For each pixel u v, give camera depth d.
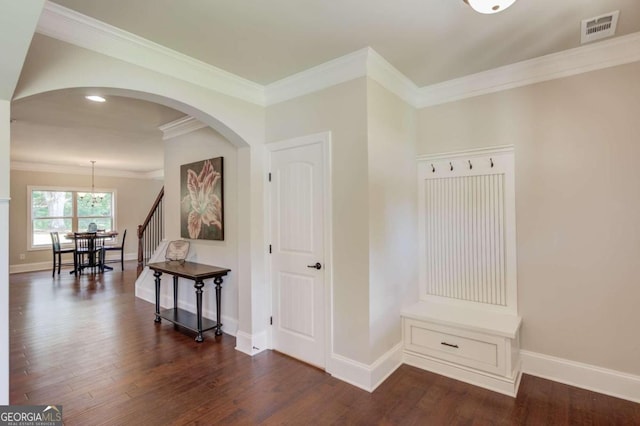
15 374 2.73
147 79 2.38
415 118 3.27
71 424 2.09
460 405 2.30
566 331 2.59
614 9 1.98
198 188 4.11
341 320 2.67
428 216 3.24
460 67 2.77
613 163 2.41
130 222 9.62
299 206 2.98
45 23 1.91
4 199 1.77
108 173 9.16
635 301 2.35
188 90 2.64
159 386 2.54
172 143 4.62
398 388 2.52
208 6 1.93
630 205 2.36
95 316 4.29
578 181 2.54
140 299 5.14
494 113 2.88
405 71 2.83
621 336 2.39
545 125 2.66
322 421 2.13
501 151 2.85
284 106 3.09
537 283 2.70
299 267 2.98
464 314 2.85
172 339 3.49
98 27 2.10
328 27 2.17
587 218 2.51
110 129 4.74
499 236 2.87
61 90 2.03
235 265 3.67
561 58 2.55
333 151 2.73
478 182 2.97
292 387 2.53
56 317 4.24
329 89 2.75
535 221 2.71
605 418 2.15
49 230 8.20
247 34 2.24
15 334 3.63
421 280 3.28
